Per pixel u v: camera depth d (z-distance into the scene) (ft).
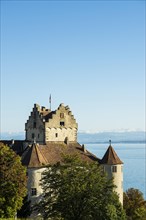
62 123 447.01
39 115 442.50
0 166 286.05
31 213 355.56
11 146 437.99
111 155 414.21
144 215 430.20
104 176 275.80
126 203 438.40
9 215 286.46
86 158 414.82
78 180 265.34
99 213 259.80
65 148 419.54
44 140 435.53
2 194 283.59
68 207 262.47
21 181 289.94
